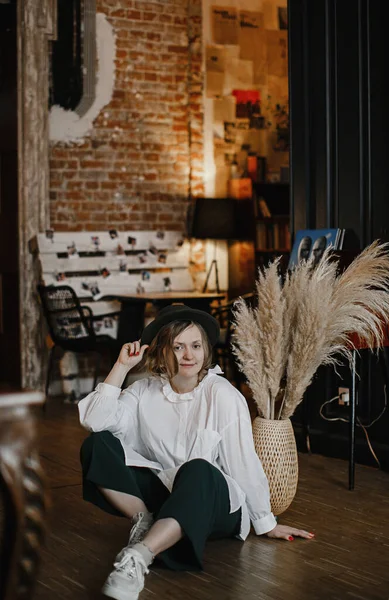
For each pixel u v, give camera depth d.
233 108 7.90
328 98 4.75
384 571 2.89
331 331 3.50
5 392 1.66
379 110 4.45
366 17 4.52
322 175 4.80
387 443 4.42
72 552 3.14
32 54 6.80
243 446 2.98
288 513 3.61
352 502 3.80
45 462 4.68
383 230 4.46
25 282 6.91
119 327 6.80
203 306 6.79
